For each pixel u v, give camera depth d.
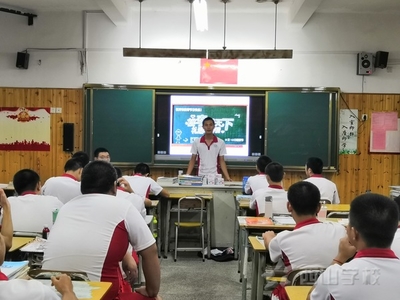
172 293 3.84
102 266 1.89
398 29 6.08
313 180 4.52
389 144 6.17
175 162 6.24
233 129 6.20
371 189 6.18
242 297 3.49
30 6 6.04
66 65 6.26
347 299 1.33
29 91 6.28
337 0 5.56
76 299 1.42
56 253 1.90
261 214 3.69
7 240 2.35
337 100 6.08
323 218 3.49
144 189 4.82
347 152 6.18
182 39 6.16
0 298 1.17
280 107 6.14
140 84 6.21
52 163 6.33
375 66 6.07
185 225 5.01
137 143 6.22
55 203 3.01
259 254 2.80
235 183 5.68
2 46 6.26
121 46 6.21
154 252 2.00
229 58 5.37
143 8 6.07
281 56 5.31
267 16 6.12
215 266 4.74
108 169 2.15
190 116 6.22
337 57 6.13
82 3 5.91
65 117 6.29
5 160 6.35
